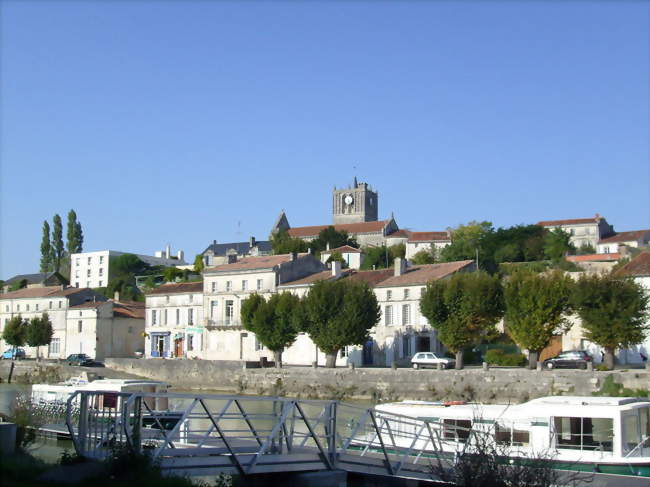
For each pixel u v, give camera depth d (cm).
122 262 15500
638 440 2627
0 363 8288
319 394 5953
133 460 1881
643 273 5609
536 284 5216
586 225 13075
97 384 3944
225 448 2281
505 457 1772
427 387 5381
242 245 15488
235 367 6650
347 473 2472
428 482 2478
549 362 5519
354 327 6038
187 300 8469
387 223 15538
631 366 5288
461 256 11400
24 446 2433
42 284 12319
